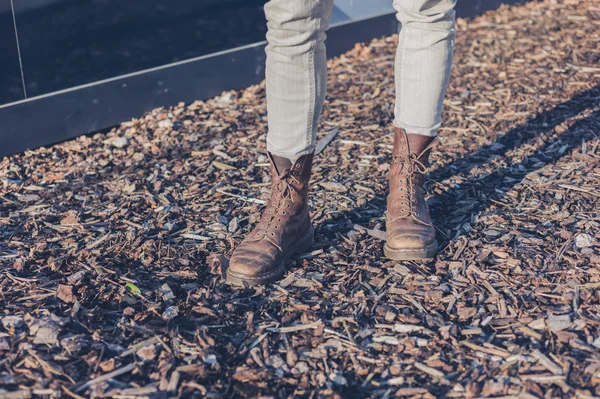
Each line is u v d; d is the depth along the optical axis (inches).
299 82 79.7
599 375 67.6
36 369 70.6
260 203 106.1
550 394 65.8
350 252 91.0
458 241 92.0
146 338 75.6
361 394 67.8
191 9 143.3
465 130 127.6
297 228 87.7
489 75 154.7
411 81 85.0
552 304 78.8
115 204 107.9
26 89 125.8
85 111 133.8
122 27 134.8
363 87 152.9
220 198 108.3
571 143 119.2
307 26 76.7
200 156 124.3
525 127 127.3
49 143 131.0
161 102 144.6
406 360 71.9
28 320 77.5
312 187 109.3
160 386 68.6
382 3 179.3
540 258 87.1
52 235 98.5
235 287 84.2
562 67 156.7
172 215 103.3
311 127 83.0
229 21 150.0
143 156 125.3
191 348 74.0
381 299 81.6
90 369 70.9
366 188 108.2
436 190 105.7
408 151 88.1
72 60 130.0
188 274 87.0
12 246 95.6
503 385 67.0
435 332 75.7
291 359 72.3
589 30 180.5
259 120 139.3
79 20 128.7
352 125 133.8
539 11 199.0
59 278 87.1
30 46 124.1
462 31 186.1
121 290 84.0
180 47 144.6
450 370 70.1
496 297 80.7
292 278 85.7
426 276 85.2
